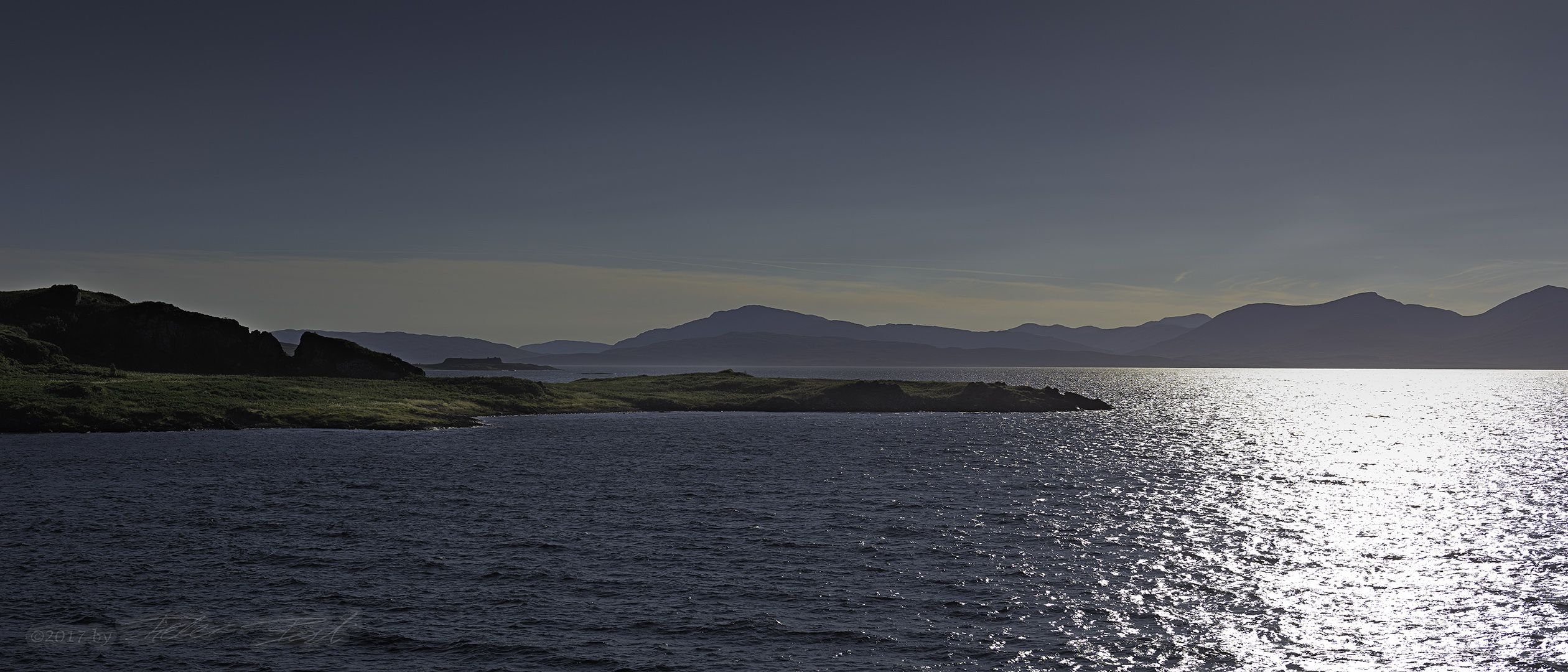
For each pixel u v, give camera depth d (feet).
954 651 94.63
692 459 246.47
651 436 318.45
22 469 208.23
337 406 370.53
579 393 498.69
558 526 149.69
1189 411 546.67
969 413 478.18
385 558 127.03
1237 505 181.47
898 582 118.73
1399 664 93.50
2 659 88.48
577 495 181.57
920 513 166.30
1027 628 101.96
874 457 255.29
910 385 556.10
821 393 492.54
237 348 481.87
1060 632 101.24
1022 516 164.25
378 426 339.98
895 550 135.95
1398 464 266.36
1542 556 136.87
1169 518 165.27
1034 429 369.71
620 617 103.40
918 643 96.63
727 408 472.44
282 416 341.21
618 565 125.08
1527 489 208.74
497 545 135.85
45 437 286.46
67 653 90.38
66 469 209.15
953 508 171.42
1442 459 279.28
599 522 153.89
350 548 132.46
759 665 89.71
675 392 513.04
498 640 95.61
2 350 402.31
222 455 242.37
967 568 126.21
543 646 94.07
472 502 172.14
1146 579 122.31
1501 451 306.35
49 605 104.78
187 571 119.03
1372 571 127.75
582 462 235.81
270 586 113.29
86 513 155.33
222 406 344.69
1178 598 114.01
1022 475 221.87
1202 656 94.94
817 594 113.09
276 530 143.84
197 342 474.49
